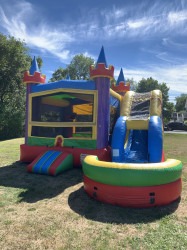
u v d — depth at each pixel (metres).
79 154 7.55
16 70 23.83
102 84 7.51
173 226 3.90
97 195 4.91
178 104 78.56
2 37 23.02
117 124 7.14
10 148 12.86
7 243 3.36
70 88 7.82
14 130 22.20
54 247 3.28
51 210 4.48
